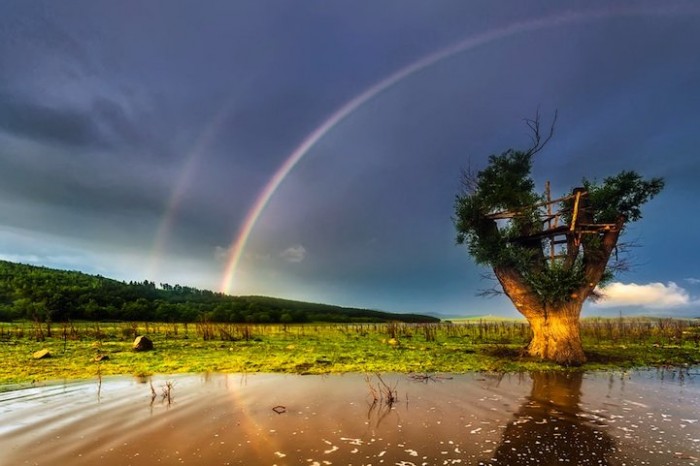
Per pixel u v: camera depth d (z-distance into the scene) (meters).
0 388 15.73
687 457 9.22
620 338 38.44
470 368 21.05
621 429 11.15
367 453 9.25
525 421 11.82
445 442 10.02
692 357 26.56
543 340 23.84
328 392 15.34
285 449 9.45
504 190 24.89
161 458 8.90
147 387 16.02
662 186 23.67
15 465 8.52
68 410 12.61
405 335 43.84
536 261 24.77
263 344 31.98
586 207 23.75
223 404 13.47
